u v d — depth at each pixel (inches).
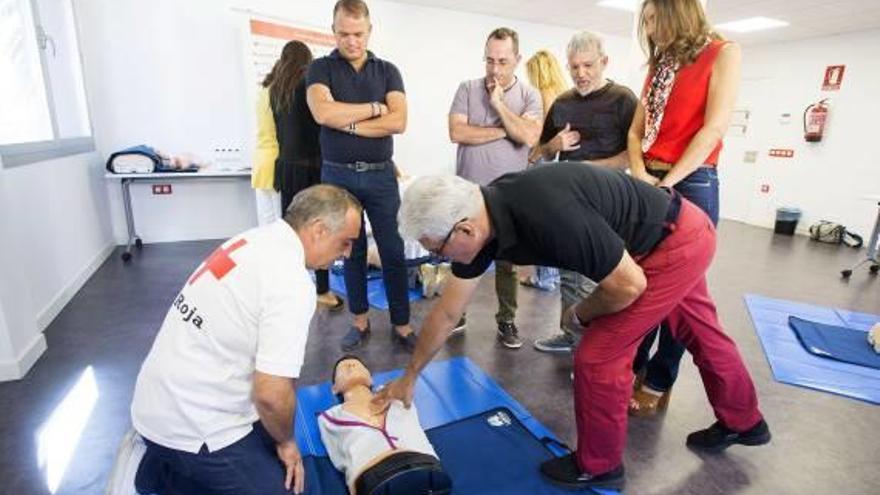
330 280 134.7
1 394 78.4
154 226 179.9
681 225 51.9
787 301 137.1
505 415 72.8
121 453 51.2
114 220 173.0
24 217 101.2
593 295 52.1
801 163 252.8
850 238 226.2
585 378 54.7
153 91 169.9
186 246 175.6
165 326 44.7
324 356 93.0
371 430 57.3
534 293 133.2
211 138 180.2
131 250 167.8
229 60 177.2
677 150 68.4
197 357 42.6
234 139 183.2
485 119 96.7
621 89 85.2
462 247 44.6
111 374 85.3
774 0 189.2
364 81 84.4
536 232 43.7
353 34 80.4
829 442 72.5
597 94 86.5
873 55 224.1
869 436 74.2
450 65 231.3
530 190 44.4
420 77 226.2
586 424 56.3
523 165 99.5
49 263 112.3
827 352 100.8
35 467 62.2
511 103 96.0
